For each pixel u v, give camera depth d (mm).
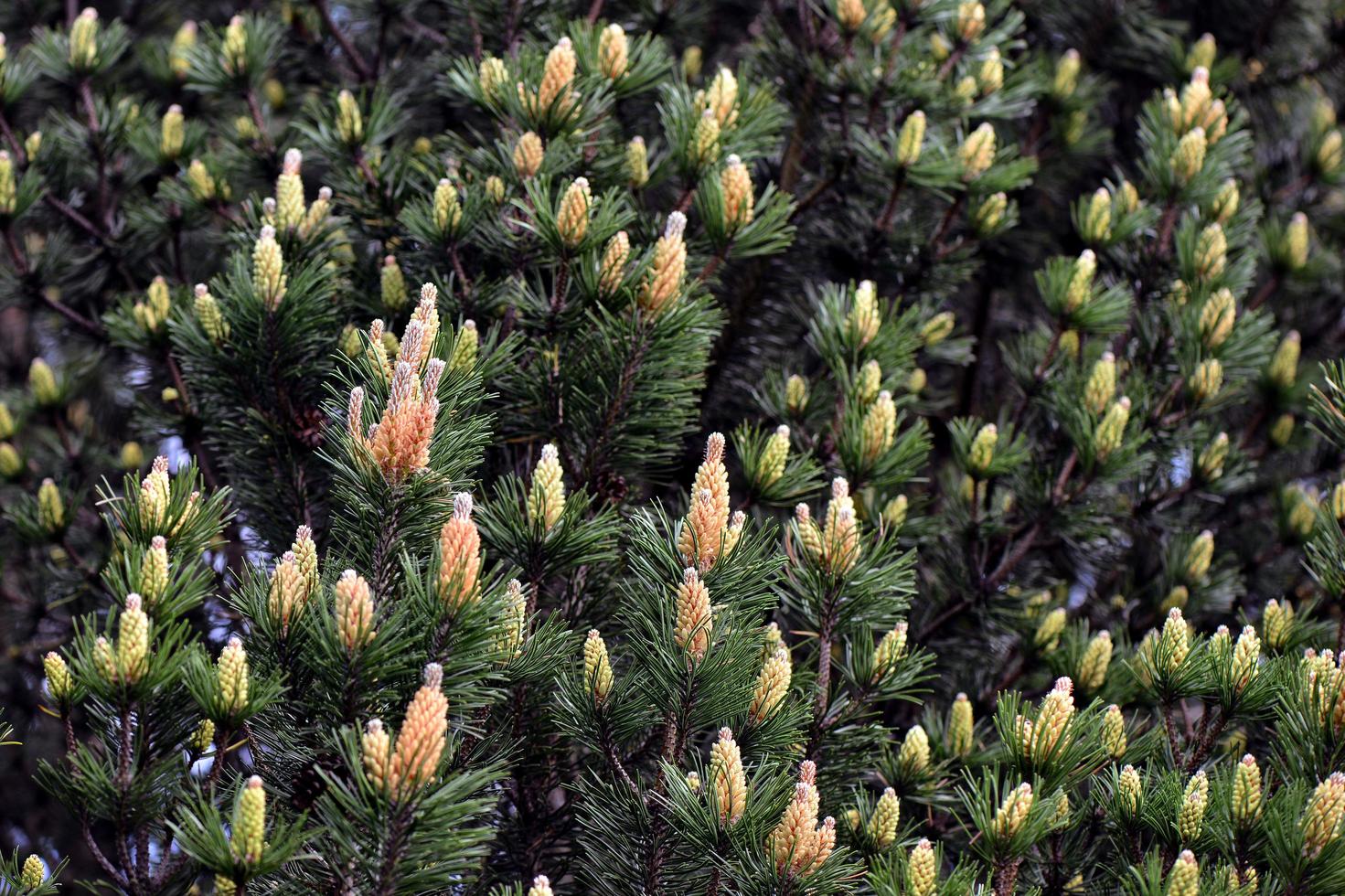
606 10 2508
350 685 1936
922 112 2350
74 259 2402
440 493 1974
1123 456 2229
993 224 2355
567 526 2027
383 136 2287
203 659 1939
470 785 1908
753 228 2166
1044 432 2402
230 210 2361
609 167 2223
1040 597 2322
